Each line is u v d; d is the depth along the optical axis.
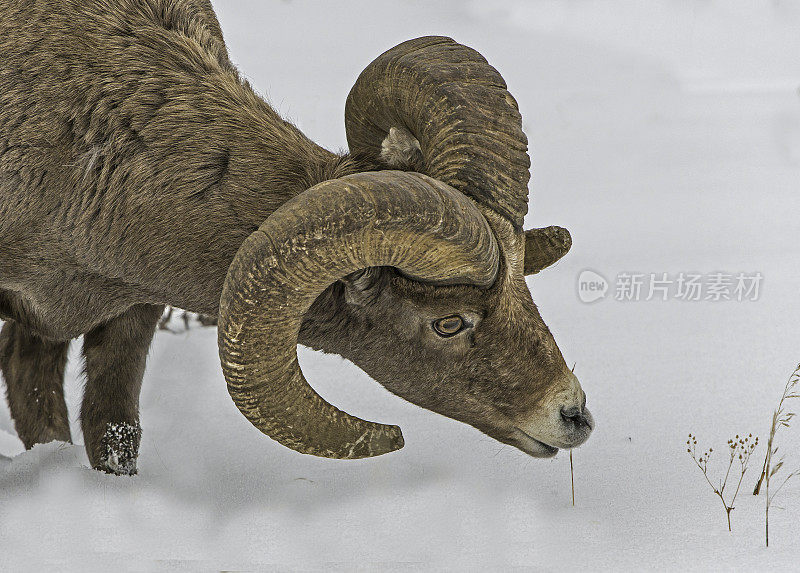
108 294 18.69
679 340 29.61
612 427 23.52
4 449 23.97
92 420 21.25
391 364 17.84
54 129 17.38
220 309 14.95
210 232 17.33
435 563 16.91
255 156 17.39
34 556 16.81
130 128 17.45
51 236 17.78
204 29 19.22
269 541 17.70
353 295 16.81
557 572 16.50
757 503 19.09
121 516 18.34
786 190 48.38
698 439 22.77
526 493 19.77
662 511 18.92
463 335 17.17
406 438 23.14
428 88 15.87
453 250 15.05
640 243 39.66
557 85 70.06
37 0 17.81
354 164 17.27
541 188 48.50
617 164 53.25
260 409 15.59
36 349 22.12
